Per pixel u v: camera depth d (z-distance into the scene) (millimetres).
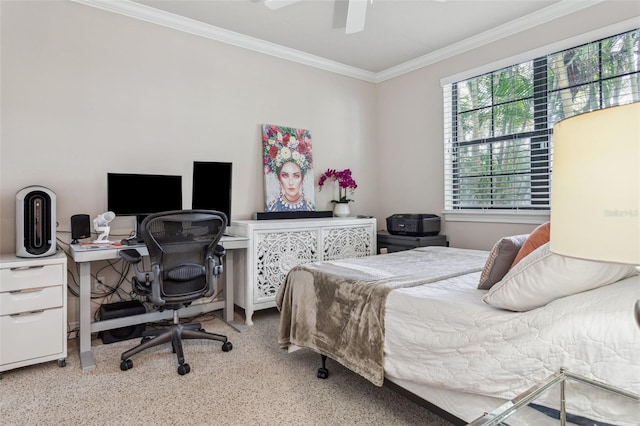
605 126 720
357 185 4391
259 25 3266
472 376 1338
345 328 1864
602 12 2742
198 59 3299
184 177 3232
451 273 2039
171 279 2336
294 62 3887
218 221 2480
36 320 2221
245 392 1962
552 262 1187
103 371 2221
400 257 2639
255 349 2561
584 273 1145
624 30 2631
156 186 2895
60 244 2713
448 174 3852
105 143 2879
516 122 3305
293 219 3650
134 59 3000
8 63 2531
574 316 1137
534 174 3166
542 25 3070
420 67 4047
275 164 3697
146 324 3043
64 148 2725
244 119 3559
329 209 4168
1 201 2520
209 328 3018
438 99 3893
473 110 3637
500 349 1279
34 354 2209
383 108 4488
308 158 3938
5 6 2525
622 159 697
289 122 3850
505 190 3396
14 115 2551
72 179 2756
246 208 3574
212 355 2453
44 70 2648
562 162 810
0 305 2121
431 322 1505
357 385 2039
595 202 731
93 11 2828
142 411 1785
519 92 3275
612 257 705
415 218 3656
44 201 2387
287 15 3088
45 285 2252
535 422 984
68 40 2734
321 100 4098
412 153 4164
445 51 3740
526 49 3176
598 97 2799
